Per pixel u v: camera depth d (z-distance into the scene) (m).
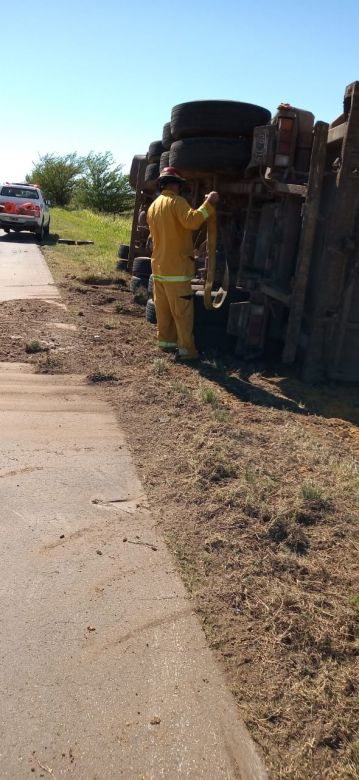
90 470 4.26
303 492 3.93
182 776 2.13
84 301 10.34
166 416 5.27
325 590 3.08
